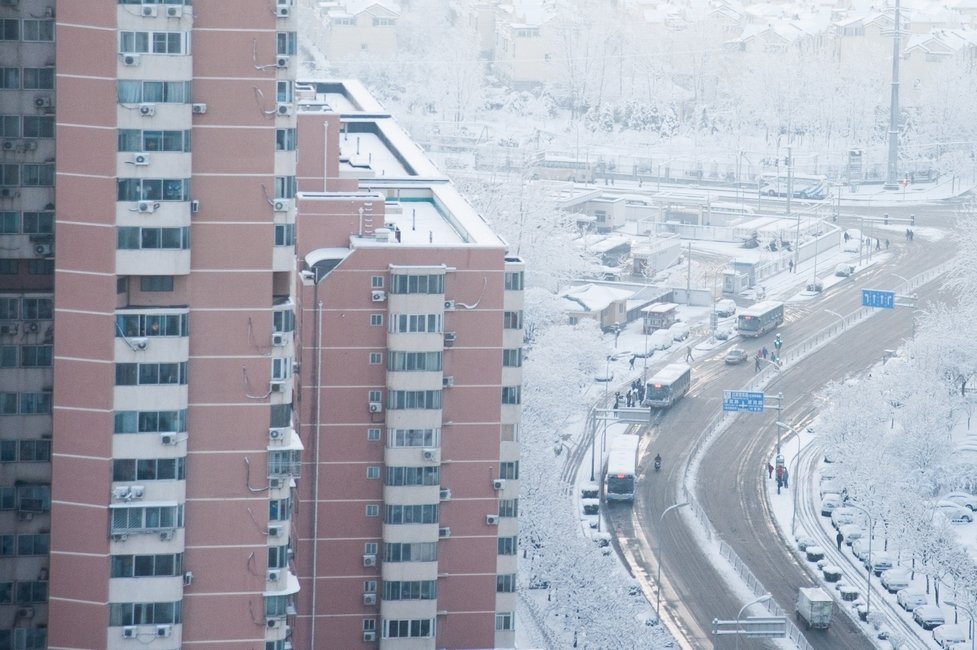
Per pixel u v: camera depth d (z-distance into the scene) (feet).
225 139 627.87
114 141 615.16
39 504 644.27
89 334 624.18
